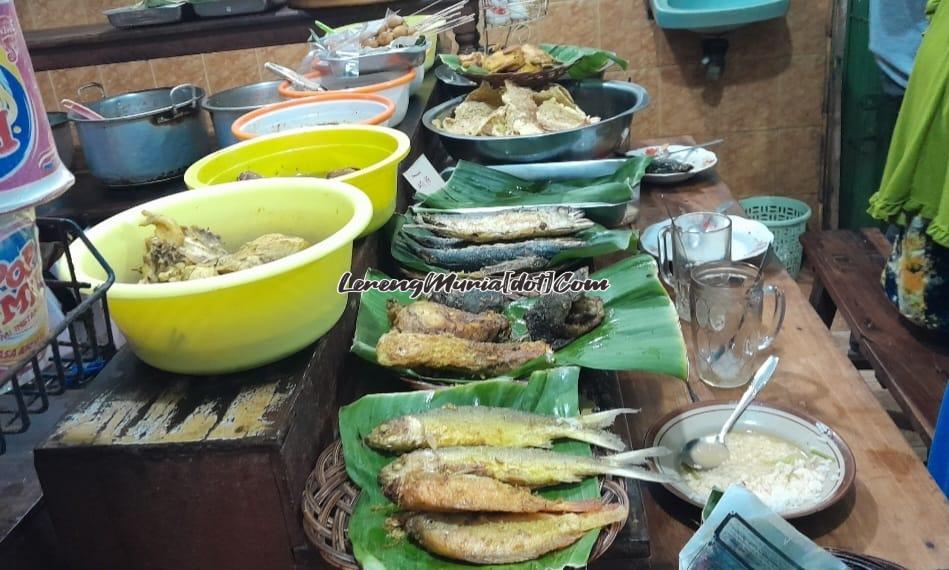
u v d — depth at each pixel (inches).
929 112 60.1
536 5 101.1
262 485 30.8
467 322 41.7
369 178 43.7
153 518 31.8
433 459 31.9
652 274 44.9
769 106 116.8
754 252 56.5
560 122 63.9
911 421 60.9
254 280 29.9
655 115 118.4
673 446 38.4
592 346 40.8
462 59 74.7
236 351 32.3
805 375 45.2
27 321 23.0
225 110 61.0
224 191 40.1
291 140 50.5
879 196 66.7
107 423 31.4
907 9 80.1
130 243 37.0
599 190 55.4
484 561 28.5
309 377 34.3
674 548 34.0
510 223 52.0
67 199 70.4
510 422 34.6
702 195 70.7
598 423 35.1
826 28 111.3
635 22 112.3
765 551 28.2
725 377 44.5
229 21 93.4
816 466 36.4
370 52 65.4
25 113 22.0
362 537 29.8
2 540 30.3
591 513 29.7
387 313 44.0
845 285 77.5
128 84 113.1
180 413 31.8
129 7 94.8
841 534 34.0
